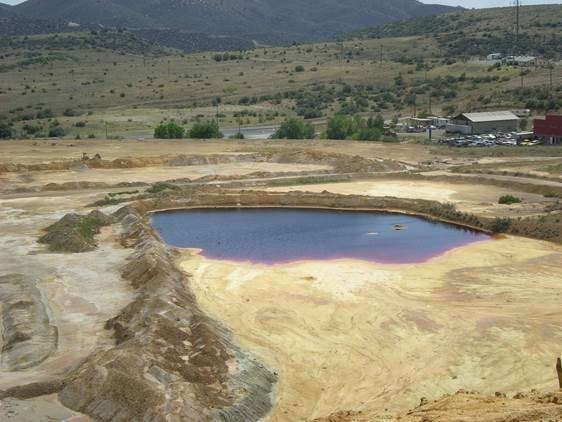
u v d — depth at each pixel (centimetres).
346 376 3791
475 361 3909
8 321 4312
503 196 8106
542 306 4691
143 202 8150
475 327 4341
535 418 2553
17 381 3494
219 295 5031
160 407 3108
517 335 4206
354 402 3516
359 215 7875
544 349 4019
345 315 4612
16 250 6012
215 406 3278
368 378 3762
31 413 3181
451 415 2797
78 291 4922
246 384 3569
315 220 7619
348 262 5850
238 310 4734
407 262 5844
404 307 4722
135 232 6488
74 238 6131
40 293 4866
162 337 3834
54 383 3425
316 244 6538
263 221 7575
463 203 8088
